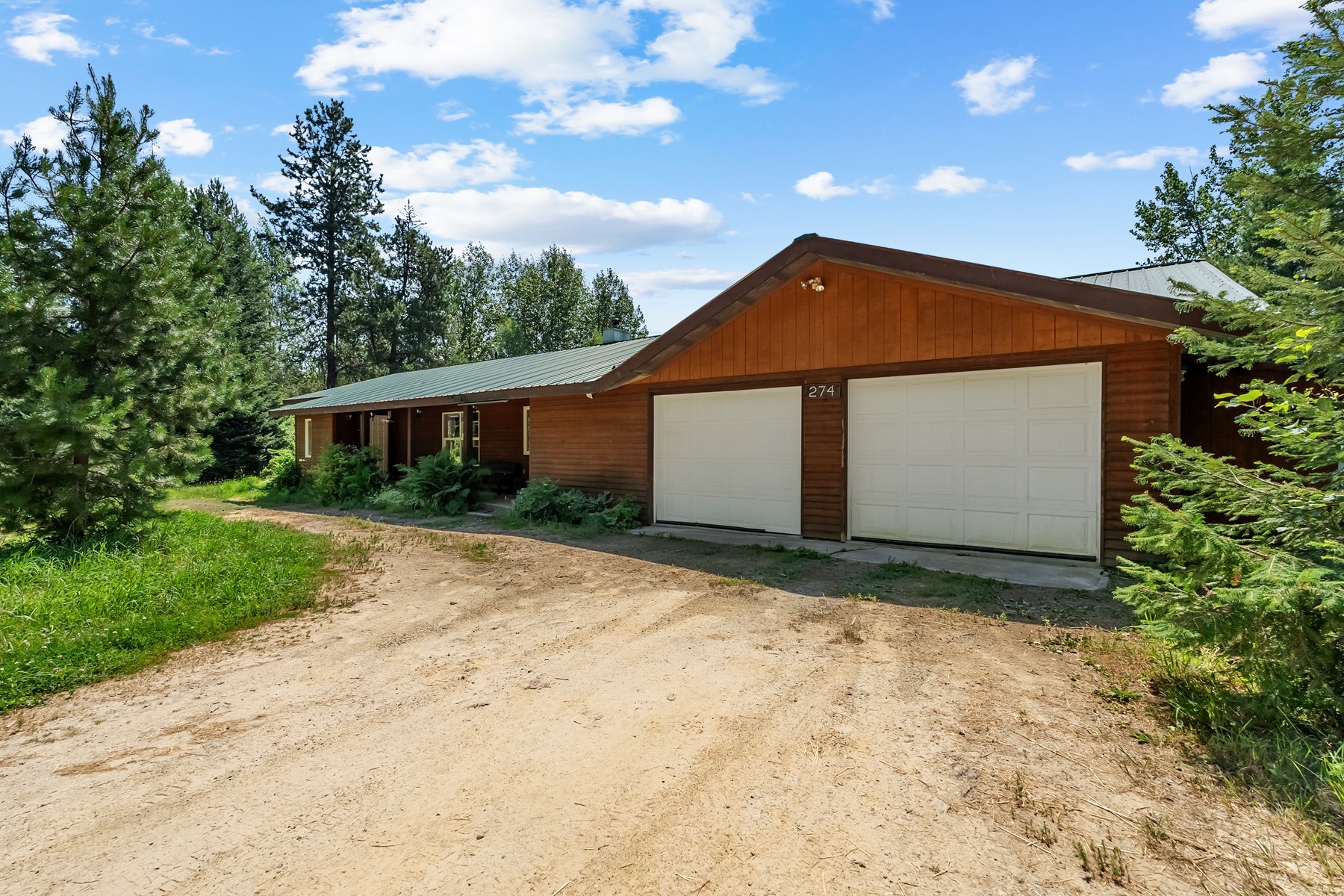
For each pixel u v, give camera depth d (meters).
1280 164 4.09
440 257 41.78
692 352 10.59
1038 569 7.05
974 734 3.28
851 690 3.91
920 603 5.83
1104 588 6.19
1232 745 3.03
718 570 7.40
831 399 9.09
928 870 2.26
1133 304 6.29
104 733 3.57
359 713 3.77
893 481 8.66
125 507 8.81
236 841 2.54
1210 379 7.56
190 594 6.25
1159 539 3.45
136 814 2.75
